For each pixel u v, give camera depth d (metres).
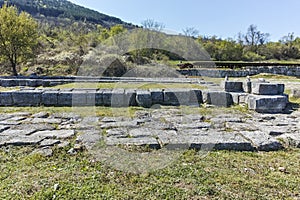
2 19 20.06
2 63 22.41
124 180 3.22
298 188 3.07
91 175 3.32
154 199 2.80
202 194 2.90
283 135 5.01
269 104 7.40
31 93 8.21
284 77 19.94
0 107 7.85
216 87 10.03
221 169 3.55
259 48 42.50
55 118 6.36
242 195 2.90
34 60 22.72
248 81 8.88
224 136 4.77
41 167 3.51
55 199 2.74
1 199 2.71
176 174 3.38
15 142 4.35
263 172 3.49
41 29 35.69
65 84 11.96
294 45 42.03
